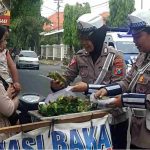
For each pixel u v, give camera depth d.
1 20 14.09
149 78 3.29
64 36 41.66
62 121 3.14
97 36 3.89
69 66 4.23
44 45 59.06
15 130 3.06
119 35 15.37
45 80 21.17
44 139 3.12
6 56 6.26
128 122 3.80
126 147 3.73
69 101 3.45
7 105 3.48
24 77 22.98
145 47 3.29
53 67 37.16
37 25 48.16
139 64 3.43
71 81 4.25
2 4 12.59
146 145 3.32
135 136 3.41
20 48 47.25
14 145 3.07
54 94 3.74
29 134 3.08
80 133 3.19
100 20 3.90
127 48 14.70
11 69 6.46
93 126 3.23
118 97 3.30
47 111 3.27
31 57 32.69
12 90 3.79
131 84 3.45
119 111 3.78
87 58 4.07
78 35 3.97
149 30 3.25
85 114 3.21
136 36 3.30
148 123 3.29
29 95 4.12
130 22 3.33
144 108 3.23
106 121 3.30
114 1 36.53
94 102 3.44
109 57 3.97
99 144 3.25
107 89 3.51
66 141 3.15
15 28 38.19
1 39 5.66
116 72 3.94
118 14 36.34
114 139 3.88
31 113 3.42
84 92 3.74
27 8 25.50
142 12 3.27
